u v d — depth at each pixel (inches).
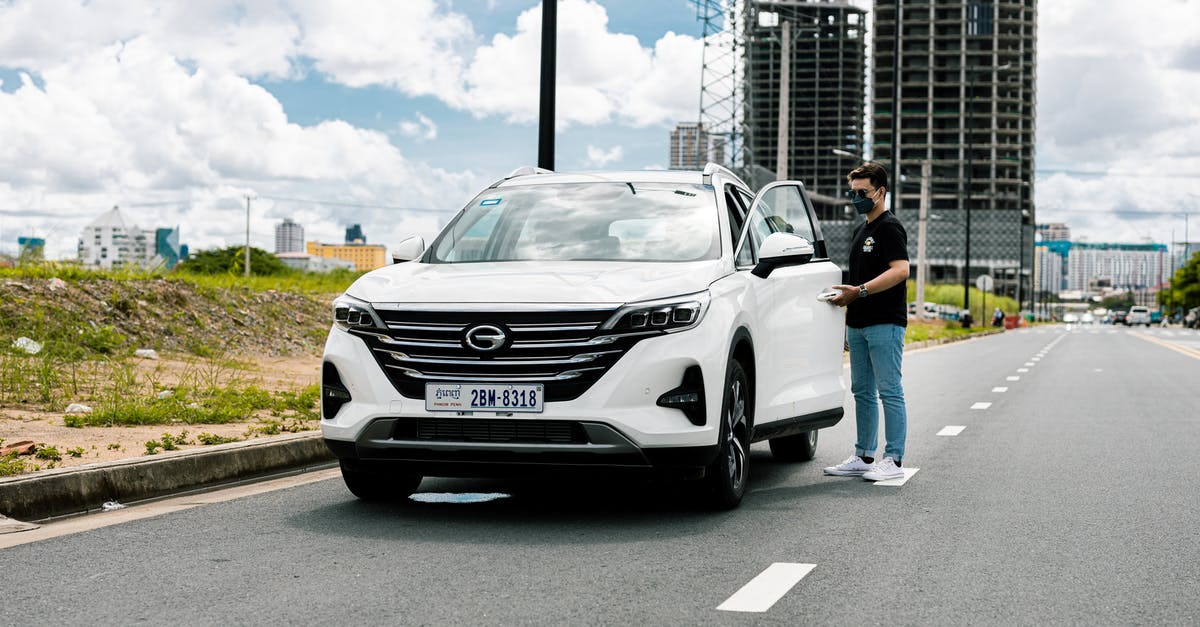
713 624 171.0
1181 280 5949.8
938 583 198.4
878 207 319.9
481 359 236.8
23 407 399.2
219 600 182.4
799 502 282.5
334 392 251.4
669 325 238.8
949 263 6889.8
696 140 2370.8
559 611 177.3
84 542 227.8
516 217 292.4
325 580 196.5
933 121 7214.6
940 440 417.7
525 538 234.5
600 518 257.8
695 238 277.0
